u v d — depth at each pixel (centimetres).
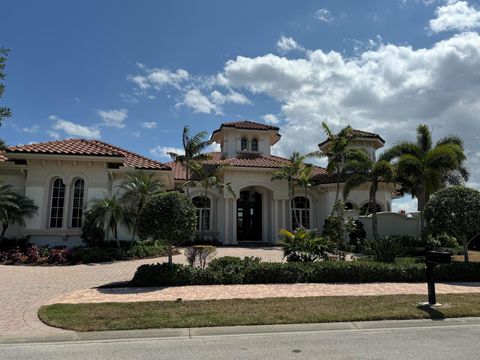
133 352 537
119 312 730
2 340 591
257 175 2552
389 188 2583
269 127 2958
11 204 1559
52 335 611
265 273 1062
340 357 514
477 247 2081
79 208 1786
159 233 1004
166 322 666
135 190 1700
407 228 2116
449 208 1238
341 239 1609
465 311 748
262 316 707
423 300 846
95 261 1484
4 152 1706
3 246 1611
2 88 1370
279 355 523
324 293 928
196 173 2395
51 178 1770
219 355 523
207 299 851
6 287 1004
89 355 525
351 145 2678
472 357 512
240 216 2744
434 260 802
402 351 538
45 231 1709
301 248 1255
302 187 2656
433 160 1964
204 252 1155
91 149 1825
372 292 945
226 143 2894
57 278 1141
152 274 1013
